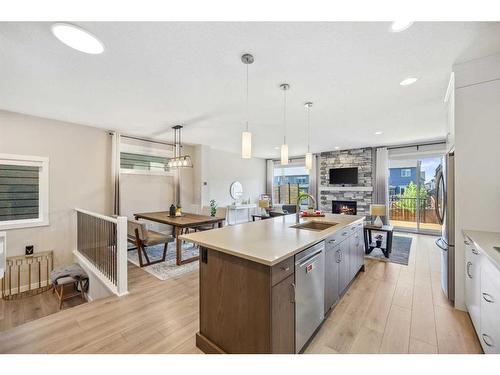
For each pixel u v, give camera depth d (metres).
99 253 3.29
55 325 2.07
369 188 6.70
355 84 2.54
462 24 1.59
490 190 2.17
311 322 1.86
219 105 3.19
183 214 4.86
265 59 2.01
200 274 1.83
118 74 2.28
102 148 4.47
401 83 2.53
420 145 6.07
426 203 6.32
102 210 4.45
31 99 2.94
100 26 1.57
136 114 3.58
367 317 2.21
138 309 2.36
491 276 1.55
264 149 7.05
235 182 7.95
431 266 3.65
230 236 2.00
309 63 2.09
